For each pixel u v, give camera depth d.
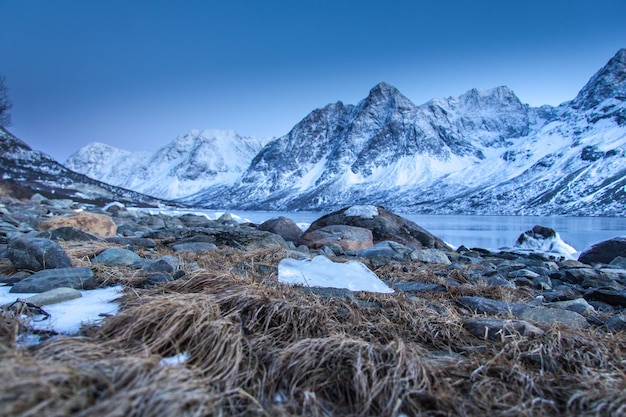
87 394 1.69
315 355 2.44
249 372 2.29
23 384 1.56
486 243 28.12
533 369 2.67
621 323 3.79
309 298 3.67
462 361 2.66
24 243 4.59
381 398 2.12
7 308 3.06
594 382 2.39
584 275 7.11
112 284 4.28
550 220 92.81
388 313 3.64
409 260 8.15
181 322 2.57
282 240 8.91
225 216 20.14
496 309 4.00
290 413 1.99
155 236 9.01
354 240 10.56
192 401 1.77
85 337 2.46
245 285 3.66
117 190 99.75
